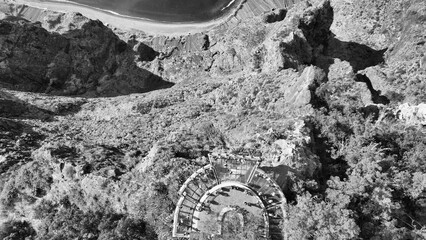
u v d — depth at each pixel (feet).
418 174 128.77
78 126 237.45
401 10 301.43
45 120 244.83
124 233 127.54
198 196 125.29
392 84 211.61
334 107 164.45
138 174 144.77
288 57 239.71
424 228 118.42
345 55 299.79
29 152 177.78
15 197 158.20
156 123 218.18
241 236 112.98
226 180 126.21
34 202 157.48
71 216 144.05
